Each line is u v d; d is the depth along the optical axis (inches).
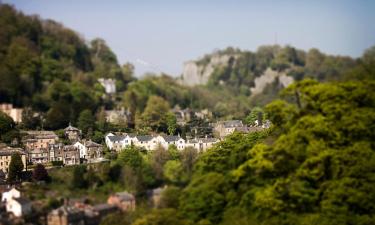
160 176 5659.5
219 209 5684.1
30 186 6063.0
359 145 6082.7
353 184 5782.5
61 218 5196.9
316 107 6510.8
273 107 6683.1
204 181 5792.3
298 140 6156.5
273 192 5831.7
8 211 5467.5
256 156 6200.8
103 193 5433.1
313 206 5866.1
